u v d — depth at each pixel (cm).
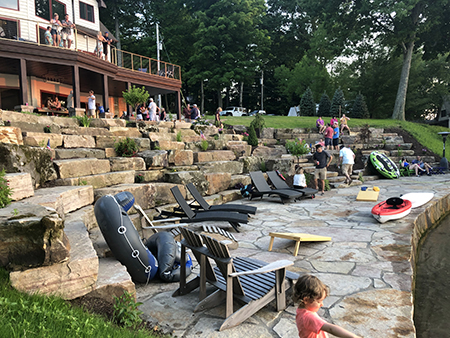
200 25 4141
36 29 1812
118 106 2673
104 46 2050
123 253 425
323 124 2200
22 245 312
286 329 338
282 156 1769
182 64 4531
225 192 1159
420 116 4853
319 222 819
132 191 773
